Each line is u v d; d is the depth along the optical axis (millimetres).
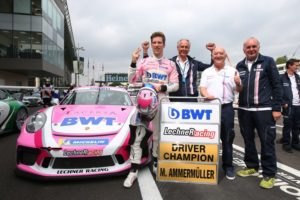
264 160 3416
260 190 3221
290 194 3105
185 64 4285
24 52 24922
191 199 2924
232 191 3180
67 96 5176
